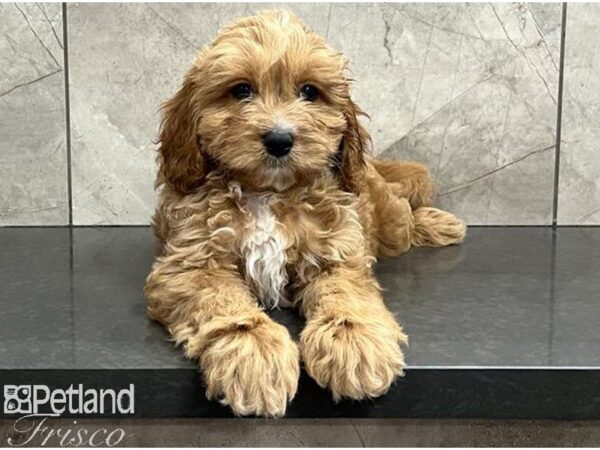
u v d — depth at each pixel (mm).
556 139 786
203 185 563
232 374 454
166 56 764
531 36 768
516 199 796
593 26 767
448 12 764
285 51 534
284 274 554
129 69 767
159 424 549
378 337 470
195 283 522
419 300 602
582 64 772
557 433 547
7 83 767
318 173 553
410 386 477
